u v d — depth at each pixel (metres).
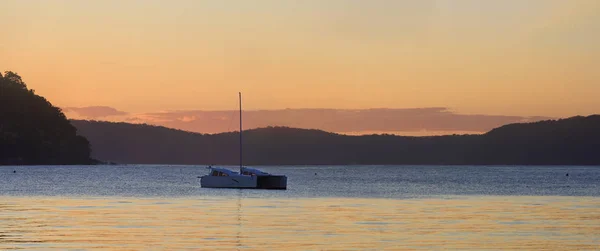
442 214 85.56
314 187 169.38
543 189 162.00
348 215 83.69
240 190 142.25
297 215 83.44
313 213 86.25
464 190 155.38
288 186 176.75
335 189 156.00
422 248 57.19
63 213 84.69
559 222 75.88
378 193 138.25
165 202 105.50
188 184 181.00
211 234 64.81
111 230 67.31
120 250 55.94
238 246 57.97
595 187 174.25
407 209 93.25
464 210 92.00
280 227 70.44
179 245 58.38
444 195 131.38
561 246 58.47
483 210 92.06
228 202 105.94
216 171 149.88
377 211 89.81
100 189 148.50
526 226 71.69
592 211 90.38
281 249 56.69
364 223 74.44
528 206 100.12
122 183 185.62
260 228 69.56
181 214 84.00
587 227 70.88
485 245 58.84
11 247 57.12
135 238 62.06
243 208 93.94
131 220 76.50
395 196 126.69
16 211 87.25
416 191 148.75
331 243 59.59
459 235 64.69
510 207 97.75
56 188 152.62
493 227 70.81
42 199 112.25
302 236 63.75
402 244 59.19
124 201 107.50
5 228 68.44
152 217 80.06
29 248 56.75
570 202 110.06
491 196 128.38
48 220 76.00
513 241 60.97
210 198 115.81
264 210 90.50
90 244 58.62
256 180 146.12
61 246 57.62
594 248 57.47
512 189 161.38
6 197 118.06
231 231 67.00
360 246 58.19
